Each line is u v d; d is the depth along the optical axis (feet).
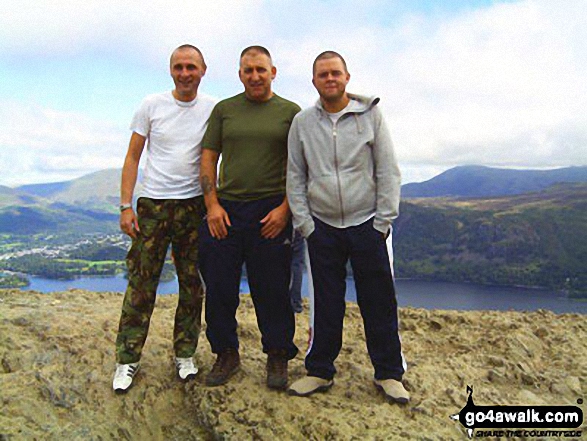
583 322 18.07
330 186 10.77
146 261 11.89
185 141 11.77
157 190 11.72
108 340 14.70
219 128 11.49
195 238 12.24
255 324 17.47
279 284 11.50
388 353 11.54
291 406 11.26
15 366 13.23
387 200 10.73
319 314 11.46
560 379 13.23
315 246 11.19
